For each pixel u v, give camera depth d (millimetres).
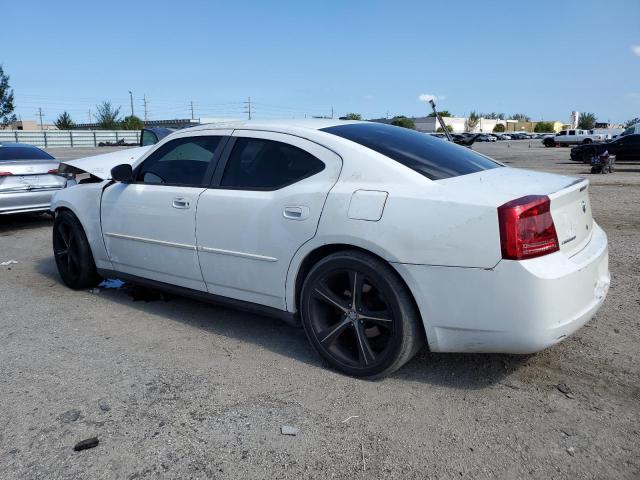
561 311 2783
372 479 2412
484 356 3602
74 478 2439
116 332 4160
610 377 3268
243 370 3479
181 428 2814
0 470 2496
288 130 3703
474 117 121250
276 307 3645
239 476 2441
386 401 3062
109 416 2936
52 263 6500
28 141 59094
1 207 8148
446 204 2908
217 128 4121
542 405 2988
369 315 3203
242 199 3699
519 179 3332
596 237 3445
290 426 2812
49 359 3668
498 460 2527
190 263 4051
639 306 4398
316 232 3297
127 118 84125
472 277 2840
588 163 23016
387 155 3328
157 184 4359
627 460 2512
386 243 3025
